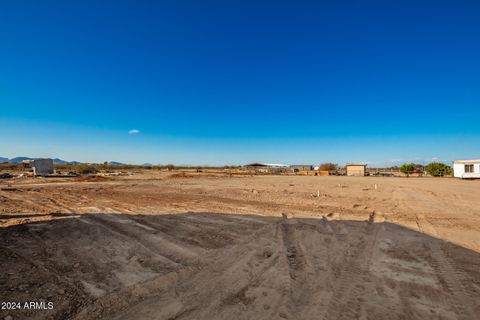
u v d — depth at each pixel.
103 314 3.28
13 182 25.88
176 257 5.27
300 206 11.40
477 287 3.96
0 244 6.02
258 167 81.88
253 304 3.54
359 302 3.58
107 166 75.00
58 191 17.64
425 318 3.21
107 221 8.41
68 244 6.06
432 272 4.52
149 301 3.61
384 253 5.48
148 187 20.78
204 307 3.46
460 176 36.53
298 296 3.75
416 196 15.06
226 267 4.78
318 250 5.70
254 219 8.74
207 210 10.42
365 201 12.98
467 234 6.91
